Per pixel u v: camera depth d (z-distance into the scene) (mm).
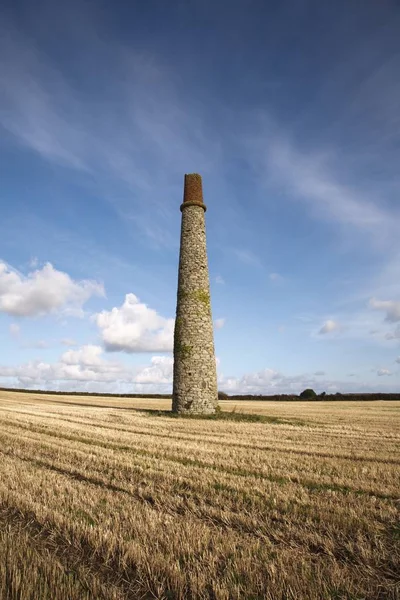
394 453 12758
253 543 5629
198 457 11602
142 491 8062
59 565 4930
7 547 5430
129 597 4465
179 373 26797
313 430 19016
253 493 8086
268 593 4387
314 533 6074
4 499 7492
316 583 4598
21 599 4227
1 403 40531
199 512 6949
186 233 28750
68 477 9242
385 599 4418
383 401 67125
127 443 14016
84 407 35906
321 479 9258
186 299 27562
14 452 12086
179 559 5242
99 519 6535
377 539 5891
